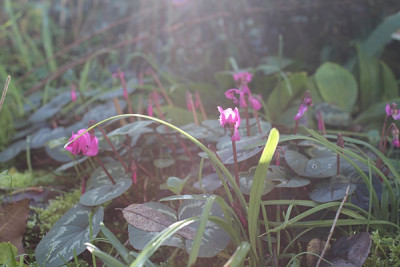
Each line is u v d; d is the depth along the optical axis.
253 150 0.37
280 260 0.35
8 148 0.57
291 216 0.38
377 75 0.66
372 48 0.69
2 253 0.34
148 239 0.31
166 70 0.75
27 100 0.69
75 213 0.37
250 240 0.31
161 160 0.44
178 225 0.28
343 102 0.62
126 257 0.29
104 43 0.96
